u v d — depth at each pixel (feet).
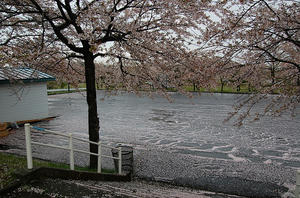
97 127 26.73
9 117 53.36
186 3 21.24
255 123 55.36
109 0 22.50
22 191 13.55
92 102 26.20
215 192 22.53
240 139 42.14
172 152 35.22
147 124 55.77
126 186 19.60
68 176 16.93
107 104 94.63
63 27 22.59
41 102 60.64
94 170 25.52
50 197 13.09
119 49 23.34
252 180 25.54
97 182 18.40
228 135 45.01
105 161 31.76
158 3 22.56
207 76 21.15
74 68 36.14
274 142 40.04
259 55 17.95
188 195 20.20
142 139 42.73
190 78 23.86
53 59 28.81
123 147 32.01
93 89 26.11
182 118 62.80
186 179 25.79
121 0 24.31
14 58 20.80
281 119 59.41
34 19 22.25
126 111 75.92
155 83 29.30
